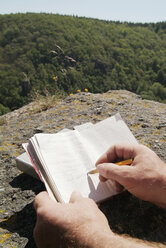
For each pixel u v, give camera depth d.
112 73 65.94
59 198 1.09
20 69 52.88
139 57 78.88
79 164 1.31
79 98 3.42
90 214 0.81
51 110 3.12
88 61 61.78
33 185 1.54
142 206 1.17
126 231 1.03
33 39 62.72
